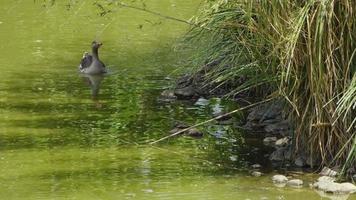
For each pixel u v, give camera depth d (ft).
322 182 37.22
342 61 37.47
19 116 46.80
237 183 37.70
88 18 71.00
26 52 60.70
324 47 37.32
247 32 43.29
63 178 38.04
